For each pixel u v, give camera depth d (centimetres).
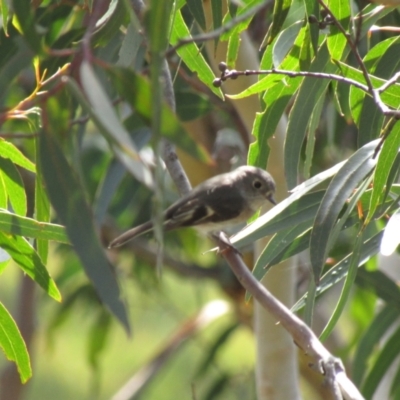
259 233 676
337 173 620
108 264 498
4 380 1437
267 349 848
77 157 507
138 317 2159
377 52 757
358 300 1275
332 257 916
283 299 855
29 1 513
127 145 430
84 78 442
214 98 1085
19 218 689
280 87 744
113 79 472
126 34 692
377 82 712
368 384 902
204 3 844
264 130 758
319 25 638
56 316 1420
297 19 746
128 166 450
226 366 1554
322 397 1277
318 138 1159
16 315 1461
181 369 2122
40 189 707
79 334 2256
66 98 502
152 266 1390
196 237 1438
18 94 1159
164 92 736
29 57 638
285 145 737
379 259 1067
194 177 1207
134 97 471
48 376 2144
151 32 427
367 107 729
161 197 410
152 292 1577
